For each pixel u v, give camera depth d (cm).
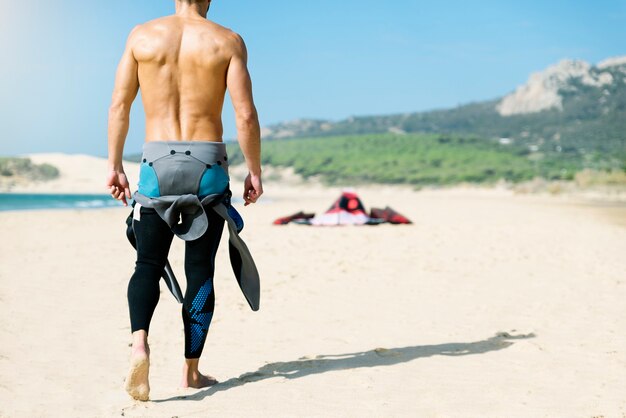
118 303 641
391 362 433
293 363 431
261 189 384
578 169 13012
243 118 370
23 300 638
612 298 684
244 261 381
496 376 400
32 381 388
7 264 903
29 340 486
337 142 18475
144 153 365
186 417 321
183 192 358
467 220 2044
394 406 341
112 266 902
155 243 362
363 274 850
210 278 372
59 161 12900
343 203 1792
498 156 15388
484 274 855
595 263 966
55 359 439
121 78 371
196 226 357
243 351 467
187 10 386
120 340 498
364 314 602
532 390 372
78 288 718
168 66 366
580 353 457
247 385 379
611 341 493
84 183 11856
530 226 1739
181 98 368
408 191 11406
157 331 536
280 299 675
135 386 343
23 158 12156
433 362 432
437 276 838
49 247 1154
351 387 374
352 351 466
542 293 715
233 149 16450
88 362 435
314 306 640
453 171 13862
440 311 617
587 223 1900
